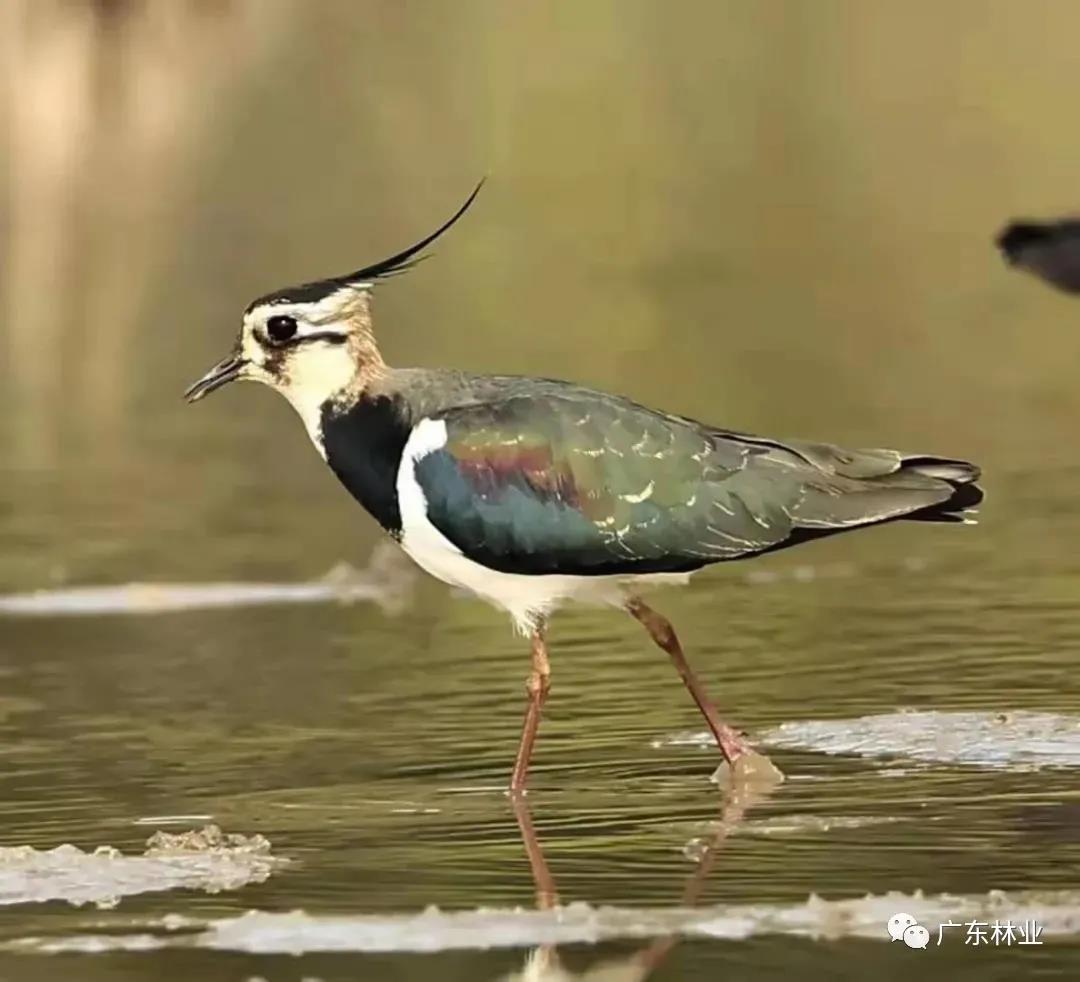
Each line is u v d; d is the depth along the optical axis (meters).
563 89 44.28
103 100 43.00
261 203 36.62
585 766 13.34
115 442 24.16
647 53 47.19
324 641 16.67
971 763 13.04
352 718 14.55
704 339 27.75
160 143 40.81
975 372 25.92
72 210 36.41
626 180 38.25
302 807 12.66
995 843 11.59
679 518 13.17
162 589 18.23
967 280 30.94
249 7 48.19
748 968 10.03
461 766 13.43
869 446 22.44
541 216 35.81
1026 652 15.46
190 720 14.61
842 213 35.41
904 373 25.89
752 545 13.17
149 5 46.16
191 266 32.53
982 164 38.19
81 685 15.58
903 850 11.52
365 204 36.31
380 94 43.78
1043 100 42.72
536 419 13.34
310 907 10.94
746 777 12.91
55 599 18.05
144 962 10.29
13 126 41.41
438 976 10.07
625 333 28.03
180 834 12.12
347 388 13.66
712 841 11.77
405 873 11.45
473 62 46.06
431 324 28.88
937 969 9.98
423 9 50.00
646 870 11.35
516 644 16.41
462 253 33.47
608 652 16.03
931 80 44.88
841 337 27.84
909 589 17.48
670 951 10.26
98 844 12.09
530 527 13.23
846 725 13.86
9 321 29.88
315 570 18.89
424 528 13.48
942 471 13.35
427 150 40.22
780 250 33.19
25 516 20.91
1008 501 20.33
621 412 13.38
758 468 13.25
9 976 10.11
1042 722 13.73
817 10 51.00
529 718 13.16
